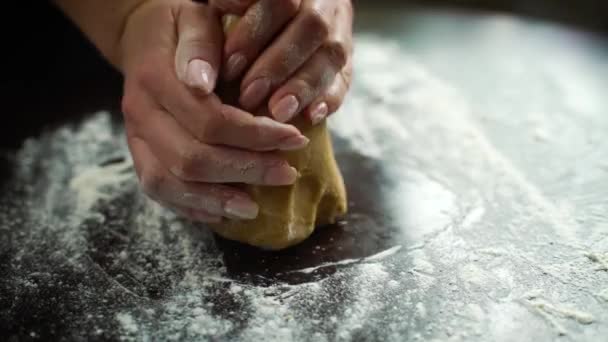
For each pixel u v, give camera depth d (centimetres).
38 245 53
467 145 63
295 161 50
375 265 51
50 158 62
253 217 49
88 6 57
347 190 58
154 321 47
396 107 69
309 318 47
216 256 52
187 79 46
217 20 49
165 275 51
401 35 84
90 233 54
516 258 51
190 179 48
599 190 57
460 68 75
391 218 55
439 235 54
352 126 66
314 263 51
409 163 61
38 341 46
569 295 48
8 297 49
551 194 57
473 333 46
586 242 52
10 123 66
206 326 47
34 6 84
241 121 46
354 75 74
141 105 50
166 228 55
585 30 84
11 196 58
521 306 48
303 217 52
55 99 70
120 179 60
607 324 46
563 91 71
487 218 55
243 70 48
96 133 65
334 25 49
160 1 52
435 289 49
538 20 88
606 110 67
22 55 76
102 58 76
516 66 75
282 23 47
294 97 47
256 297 49
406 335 46
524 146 63
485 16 89
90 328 47
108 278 51
